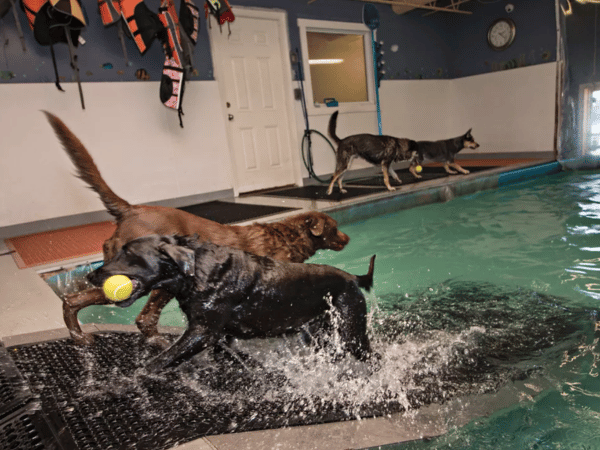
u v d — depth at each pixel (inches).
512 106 364.5
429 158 280.4
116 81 237.6
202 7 263.6
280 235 100.7
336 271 74.7
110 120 236.4
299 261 103.5
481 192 255.3
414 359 75.5
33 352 78.6
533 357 74.7
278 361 74.9
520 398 62.8
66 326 90.7
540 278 114.3
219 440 51.0
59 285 140.6
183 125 260.1
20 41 210.2
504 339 82.2
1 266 149.0
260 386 65.7
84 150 96.2
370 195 226.8
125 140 241.6
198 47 263.4
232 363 74.2
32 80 214.8
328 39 362.9
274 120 304.7
